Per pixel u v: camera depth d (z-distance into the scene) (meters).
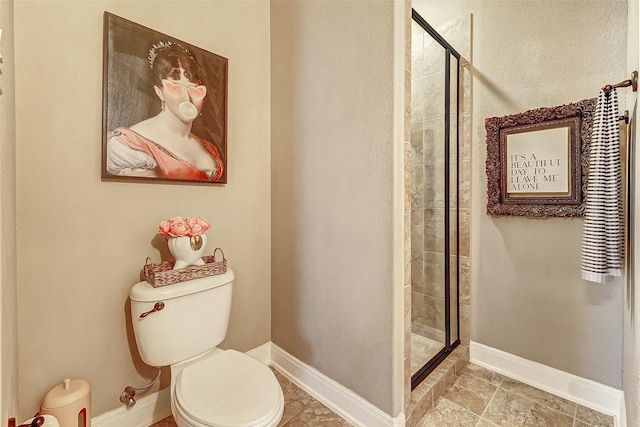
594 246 1.32
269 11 1.89
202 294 1.36
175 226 1.35
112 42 1.29
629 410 1.12
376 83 1.33
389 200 1.30
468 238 1.98
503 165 1.81
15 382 0.99
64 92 1.19
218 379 1.18
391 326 1.31
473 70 1.93
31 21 1.12
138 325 1.24
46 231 1.17
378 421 1.36
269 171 1.92
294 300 1.79
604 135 1.30
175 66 1.47
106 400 1.33
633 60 1.13
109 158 1.29
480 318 1.97
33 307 1.15
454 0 1.99
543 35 1.68
